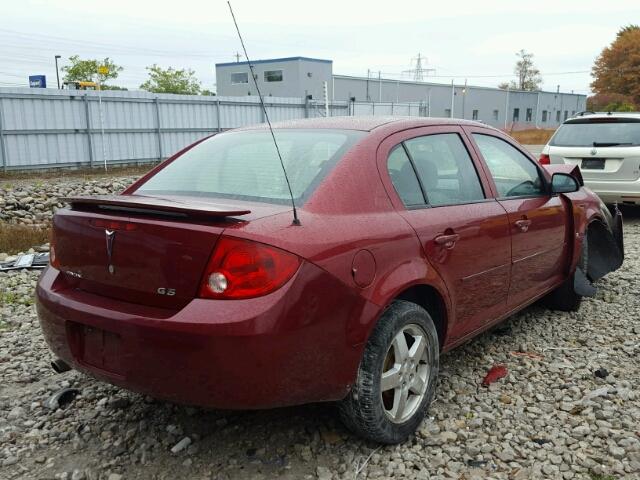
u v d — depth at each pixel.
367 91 49.41
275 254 2.59
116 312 2.75
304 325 2.63
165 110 24.67
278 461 3.05
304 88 44.44
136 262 2.77
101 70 40.47
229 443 3.21
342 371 2.82
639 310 5.38
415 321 3.17
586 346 4.57
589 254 5.75
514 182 4.37
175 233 2.65
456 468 2.99
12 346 4.60
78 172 21.16
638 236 8.91
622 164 9.52
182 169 3.62
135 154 23.98
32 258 7.50
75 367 3.02
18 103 20.30
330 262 2.73
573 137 10.10
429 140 3.73
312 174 3.12
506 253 4.00
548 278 4.77
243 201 3.07
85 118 22.16
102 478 2.93
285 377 2.62
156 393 2.72
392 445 3.18
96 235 2.91
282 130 3.72
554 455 3.10
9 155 20.33
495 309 4.05
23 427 3.39
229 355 2.52
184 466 3.01
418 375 3.28
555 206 4.70
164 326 2.59
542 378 3.99
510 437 3.26
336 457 3.08
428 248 3.27
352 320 2.81
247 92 47.03
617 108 60.72
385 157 3.34
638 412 3.51
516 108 64.69
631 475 2.93
